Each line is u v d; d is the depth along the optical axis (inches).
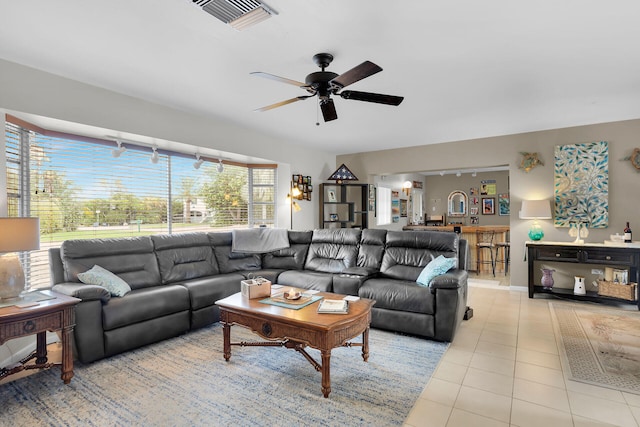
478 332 130.6
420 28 87.3
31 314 83.8
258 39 93.0
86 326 100.9
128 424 73.9
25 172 122.6
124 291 115.4
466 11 79.8
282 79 94.5
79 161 142.9
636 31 88.4
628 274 162.7
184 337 126.0
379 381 92.6
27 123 120.0
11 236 88.2
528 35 90.7
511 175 203.6
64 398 84.2
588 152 181.9
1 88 104.3
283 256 183.5
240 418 75.7
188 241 157.8
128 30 88.7
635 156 171.2
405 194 369.1
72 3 76.5
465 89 130.3
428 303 121.1
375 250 163.6
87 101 125.0
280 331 92.8
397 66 109.9
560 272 190.7
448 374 96.6
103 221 151.3
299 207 232.8
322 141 225.0
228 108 154.9
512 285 204.7
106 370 99.0
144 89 131.5
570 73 115.6
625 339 122.3
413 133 202.1
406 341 122.2
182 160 185.9
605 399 82.9
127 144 157.8
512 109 155.3
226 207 209.9
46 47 97.8
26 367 90.5
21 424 74.0
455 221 400.2
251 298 110.0
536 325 138.3
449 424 73.5
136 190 164.4
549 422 74.2
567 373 96.4
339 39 93.0
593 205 181.0
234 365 102.3
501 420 74.9
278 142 217.9
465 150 219.3
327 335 84.0
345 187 255.1
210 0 72.9
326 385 84.3
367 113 161.2
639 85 126.6
